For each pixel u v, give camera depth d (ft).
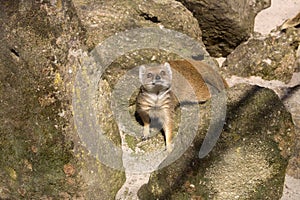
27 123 3.67
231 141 4.00
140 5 4.81
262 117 4.08
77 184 3.70
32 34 3.65
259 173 4.01
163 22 4.85
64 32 3.68
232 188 3.96
